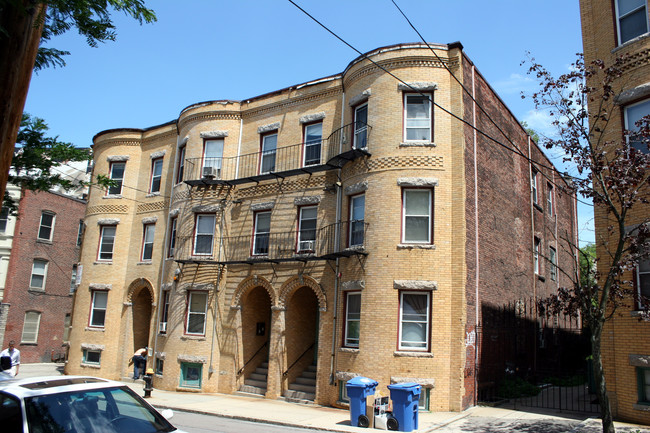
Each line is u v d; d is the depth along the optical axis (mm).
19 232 35469
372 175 18078
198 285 21828
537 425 13688
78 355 25938
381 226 17484
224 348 21078
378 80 18781
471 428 13438
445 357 16281
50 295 37219
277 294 20094
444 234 17188
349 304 18125
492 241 19578
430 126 18125
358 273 17672
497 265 19797
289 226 20625
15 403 6371
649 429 12203
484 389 17500
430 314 16625
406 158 17734
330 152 20266
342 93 20656
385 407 13898
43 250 37000
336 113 20641
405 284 16734
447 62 18469
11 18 7012
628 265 9750
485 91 20469
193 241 22609
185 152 24203
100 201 27531
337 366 17594
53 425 6227
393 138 17984
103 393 7086
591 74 11438
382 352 16484
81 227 40344
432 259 16922
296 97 21922
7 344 33938
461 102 18047
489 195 19781
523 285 22547
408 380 16031
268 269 20625
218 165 23234
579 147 10922
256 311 21844
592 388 19000
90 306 26344
